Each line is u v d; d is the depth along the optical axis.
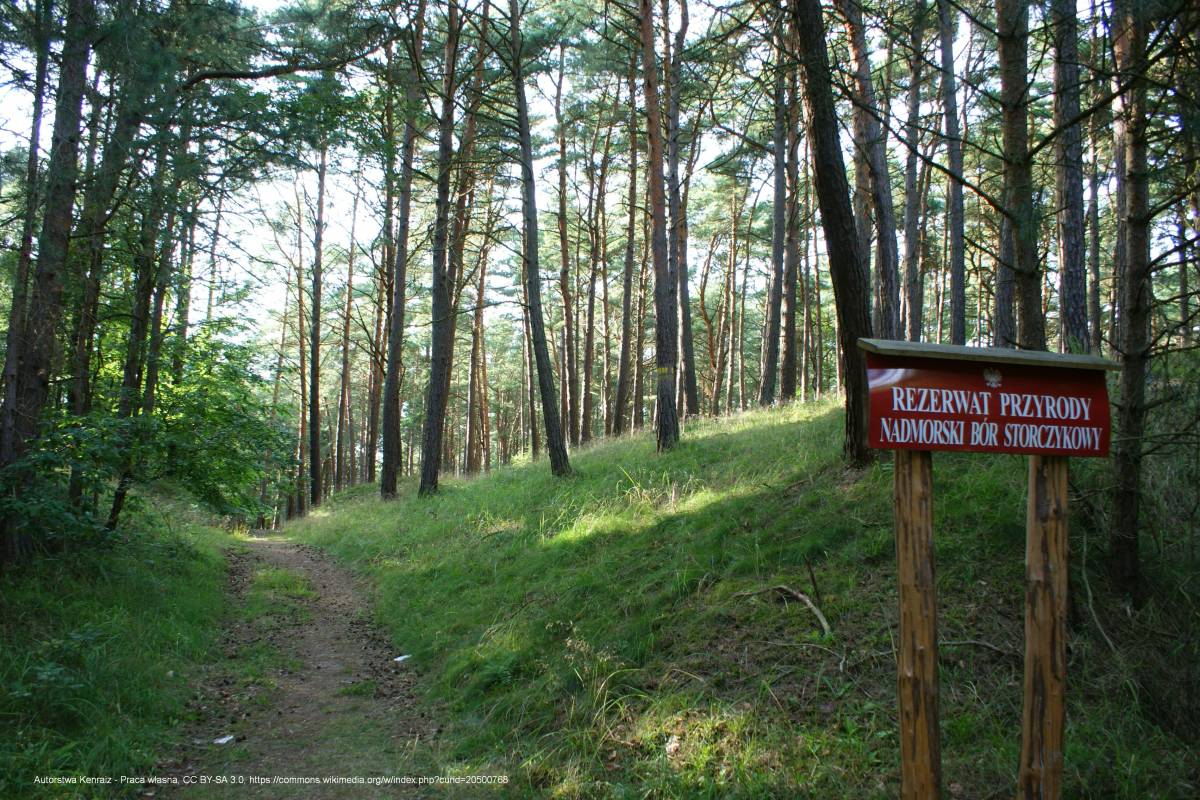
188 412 9.16
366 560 12.42
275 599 9.95
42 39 6.75
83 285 8.04
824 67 5.59
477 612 8.05
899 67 15.98
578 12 18.48
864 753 4.10
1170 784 3.62
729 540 7.18
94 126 7.34
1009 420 3.06
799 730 4.42
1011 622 4.91
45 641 5.71
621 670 5.57
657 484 10.36
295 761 5.23
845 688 4.66
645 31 12.70
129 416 8.27
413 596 9.52
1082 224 9.58
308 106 7.82
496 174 18.48
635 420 27.00
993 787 3.75
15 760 4.33
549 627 6.75
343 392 30.61
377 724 5.97
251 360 10.78
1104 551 5.20
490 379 48.81
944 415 3.00
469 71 15.51
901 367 3.00
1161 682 4.29
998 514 5.88
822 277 35.28
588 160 24.94
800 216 24.27
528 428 52.00
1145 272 4.65
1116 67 4.46
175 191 7.53
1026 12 4.67
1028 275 4.55
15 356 6.68
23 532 6.98
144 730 5.29
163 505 11.71
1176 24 4.34
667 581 6.84
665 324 12.61
